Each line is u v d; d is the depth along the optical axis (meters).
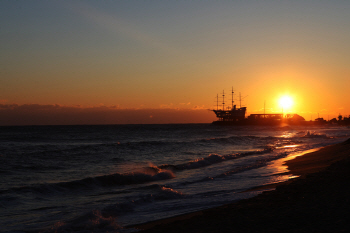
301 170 17.62
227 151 32.94
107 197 12.20
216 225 7.09
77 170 19.66
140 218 8.77
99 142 48.59
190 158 26.45
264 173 17.56
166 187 13.99
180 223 7.61
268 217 7.36
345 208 7.61
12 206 10.74
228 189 12.93
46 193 12.87
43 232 7.69
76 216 9.28
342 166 15.80
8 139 53.75
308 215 7.24
